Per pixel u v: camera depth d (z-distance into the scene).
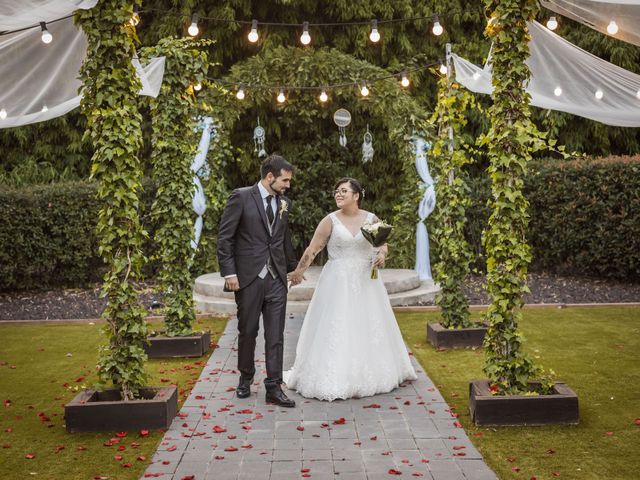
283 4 13.10
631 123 7.25
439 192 7.19
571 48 6.18
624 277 10.66
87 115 4.69
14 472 3.90
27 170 12.81
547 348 6.75
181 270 6.95
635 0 4.99
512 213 4.70
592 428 4.51
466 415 4.83
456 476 3.75
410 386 5.57
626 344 6.87
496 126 4.70
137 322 4.84
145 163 13.28
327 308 5.37
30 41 5.66
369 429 4.54
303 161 12.73
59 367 6.35
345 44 13.41
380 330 5.43
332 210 12.88
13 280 10.65
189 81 7.05
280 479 3.74
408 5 13.34
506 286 4.77
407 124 10.69
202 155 10.73
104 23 4.58
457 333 6.86
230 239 5.12
